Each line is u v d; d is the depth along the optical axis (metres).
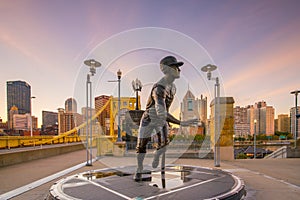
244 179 6.38
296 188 5.41
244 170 7.88
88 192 4.32
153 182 5.04
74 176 5.64
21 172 7.81
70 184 4.89
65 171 7.82
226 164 9.27
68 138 25.52
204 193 4.18
